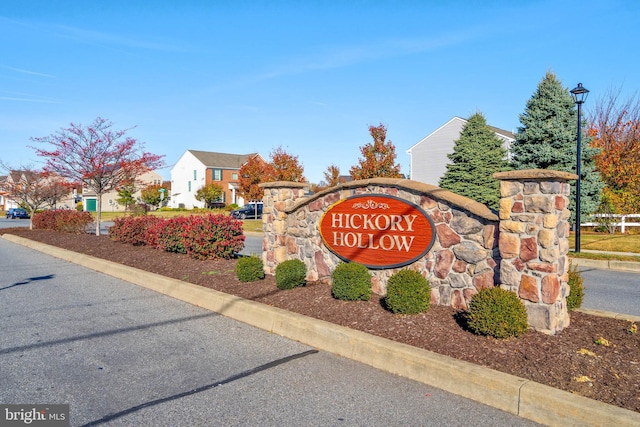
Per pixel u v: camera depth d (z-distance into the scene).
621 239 15.32
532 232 4.68
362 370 4.45
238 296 6.79
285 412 3.62
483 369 3.84
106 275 10.03
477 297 4.65
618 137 25.27
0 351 5.12
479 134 23.73
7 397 3.96
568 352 4.15
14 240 18.34
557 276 4.66
